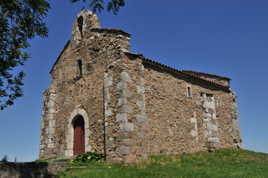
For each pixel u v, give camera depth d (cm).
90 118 1326
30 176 916
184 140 1445
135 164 1110
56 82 1638
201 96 1655
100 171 989
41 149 1569
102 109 1276
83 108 1381
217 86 1806
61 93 1573
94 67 1372
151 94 1341
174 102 1456
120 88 1202
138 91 1251
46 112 1608
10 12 830
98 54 1365
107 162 1168
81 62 1469
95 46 1391
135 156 1146
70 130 1437
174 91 1477
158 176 924
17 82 861
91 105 1340
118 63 1245
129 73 1239
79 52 1495
